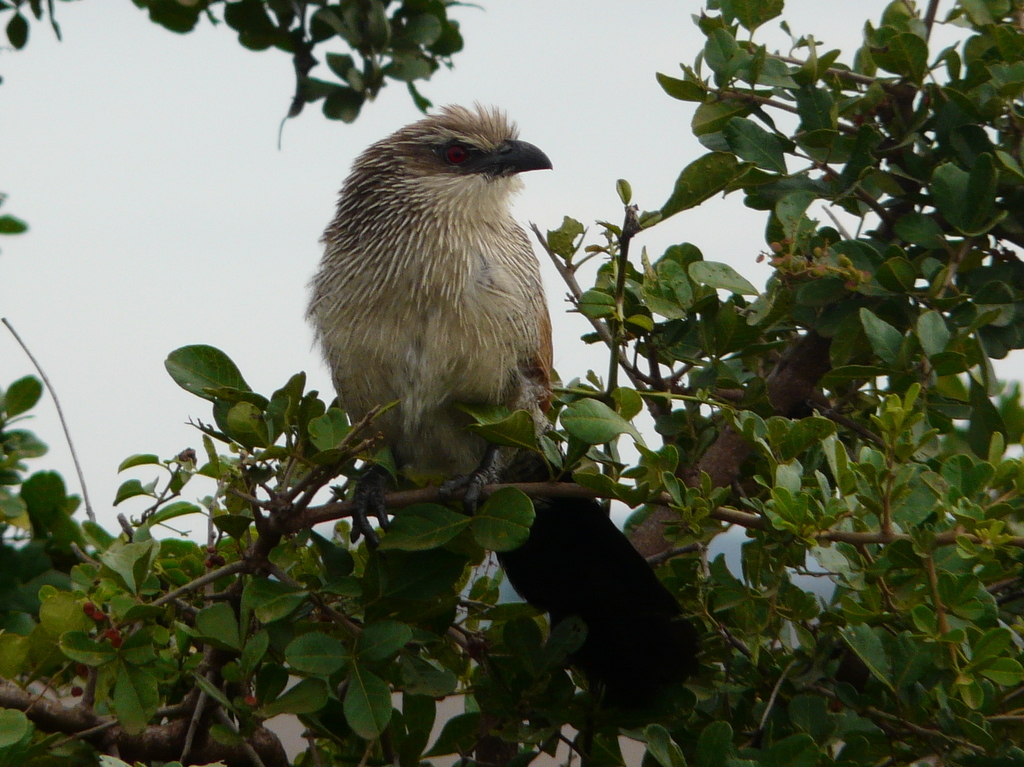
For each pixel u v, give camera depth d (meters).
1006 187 6.16
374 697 5.00
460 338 7.25
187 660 5.92
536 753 5.76
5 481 6.53
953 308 5.83
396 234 7.35
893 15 6.63
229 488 5.29
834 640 5.91
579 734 5.87
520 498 5.38
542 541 6.80
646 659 6.02
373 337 7.30
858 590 4.93
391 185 7.51
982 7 6.34
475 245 7.41
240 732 5.11
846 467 4.84
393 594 5.45
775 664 5.86
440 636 5.92
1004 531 5.04
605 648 6.12
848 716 5.39
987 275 5.98
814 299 5.96
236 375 5.47
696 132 6.23
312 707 5.05
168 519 5.86
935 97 6.22
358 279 7.37
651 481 5.12
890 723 5.30
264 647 5.00
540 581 6.79
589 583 6.64
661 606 6.23
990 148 6.09
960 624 4.82
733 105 6.23
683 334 6.43
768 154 6.16
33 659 5.02
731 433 6.26
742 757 5.11
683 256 6.87
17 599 6.44
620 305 5.97
